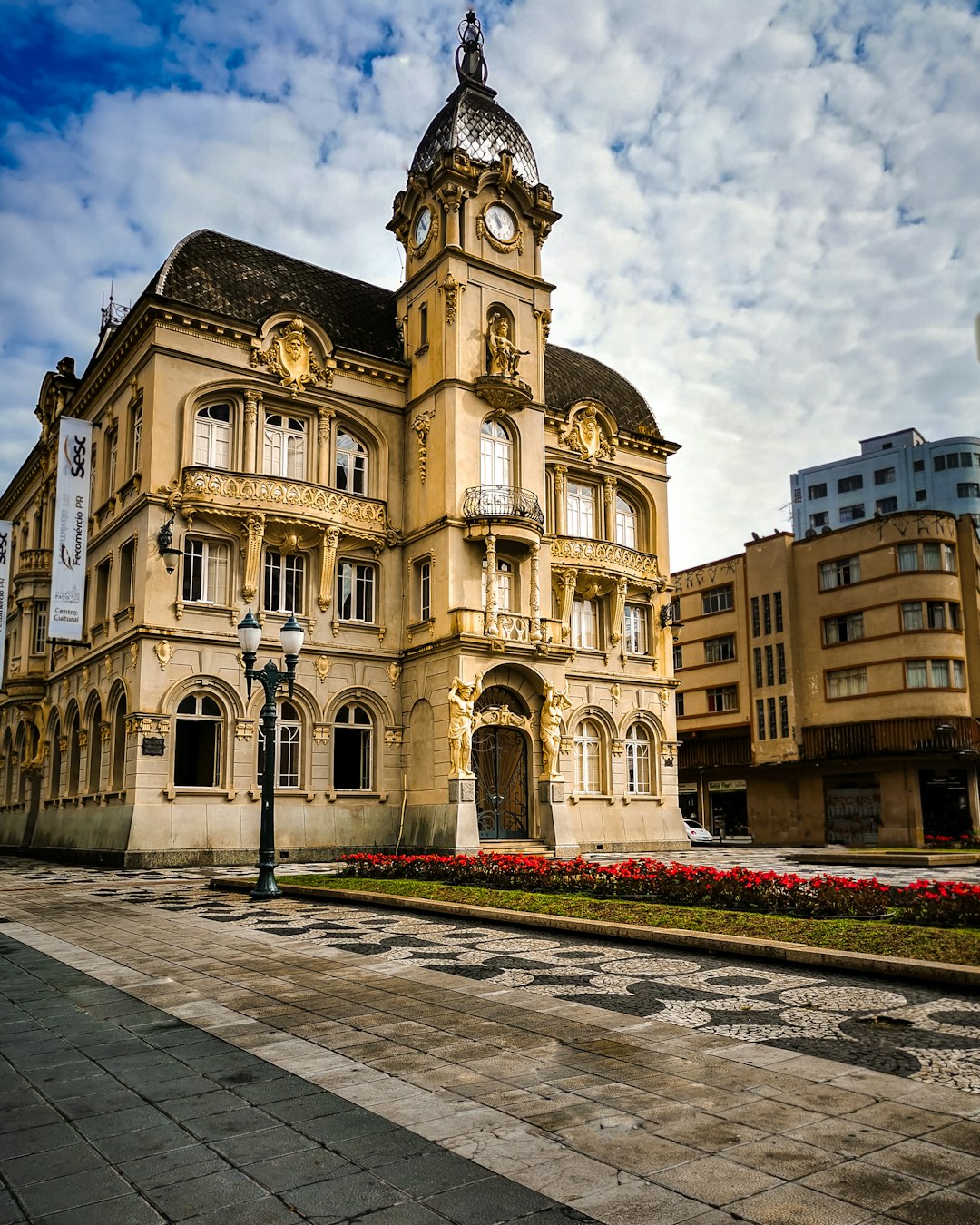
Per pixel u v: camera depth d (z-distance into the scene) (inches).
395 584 1321.4
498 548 1284.4
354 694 1264.8
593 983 401.4
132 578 1195.3
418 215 1408.7
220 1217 184.9
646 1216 184.2
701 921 516.1
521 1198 192.4
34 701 1531.7
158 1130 230.4
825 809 1966.0
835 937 456.8
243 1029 326.3
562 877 692.7
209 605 1159.6
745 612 2165.4
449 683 1218.6
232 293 1273.4
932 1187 195.6
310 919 613.3
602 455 1531.7
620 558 1498.5
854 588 1973.4
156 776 1098.7
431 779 1232.2
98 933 555.5
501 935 541.0
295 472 1273.4
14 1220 184.1
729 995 376.8
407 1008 355.6
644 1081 266.2
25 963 456.8
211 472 1160.2
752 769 2098.9
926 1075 269.1
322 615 1247.5
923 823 1845.5
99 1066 283.4
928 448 3420.3
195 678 1138.7
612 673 1486.2
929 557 1914.4
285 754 1211.2
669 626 1568.7
